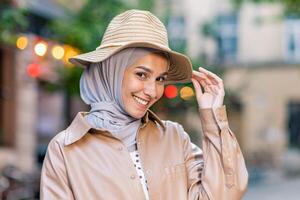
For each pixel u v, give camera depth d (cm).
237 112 2389
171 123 256
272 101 2383
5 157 1167
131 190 228
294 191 1556
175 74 252
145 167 234
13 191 888
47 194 230
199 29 1625
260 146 2366
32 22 1212
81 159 230
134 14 234
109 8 1079
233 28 2403
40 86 1372
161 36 235
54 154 233
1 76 1209
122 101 232
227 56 2391
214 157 238
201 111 245
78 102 1560
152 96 232
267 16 2347
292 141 2400
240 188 237
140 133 238
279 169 2177
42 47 917
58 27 1058
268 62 2381
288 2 1153
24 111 1266
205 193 234
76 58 235
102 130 230
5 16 702
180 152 244
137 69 230
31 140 1301
